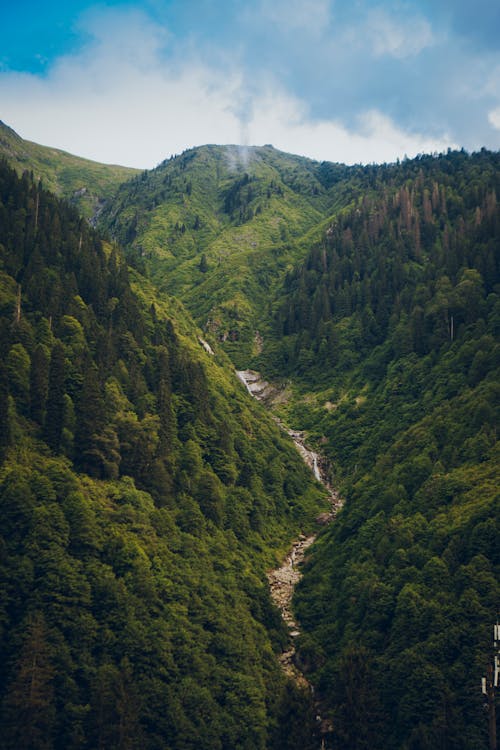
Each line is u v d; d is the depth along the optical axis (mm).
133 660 79188
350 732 76188
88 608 80500
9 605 76375
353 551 112812
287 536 135875
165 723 75562
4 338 105500
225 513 121062
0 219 137500
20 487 84062
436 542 94438
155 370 135250
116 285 148500
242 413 159875
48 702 70625
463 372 144000
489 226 195875
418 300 194125
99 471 100750
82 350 117875
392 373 179750
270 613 103000
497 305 152750
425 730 71750
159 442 115688
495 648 74875
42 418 100500
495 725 69688
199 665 83438
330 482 164000
